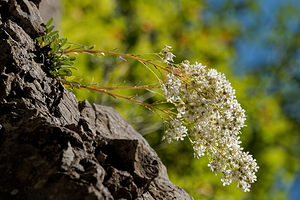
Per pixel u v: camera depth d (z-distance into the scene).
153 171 2.25
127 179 2.05
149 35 6.82
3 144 1.96
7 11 2.62
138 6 6.86
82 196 1.71
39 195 1.75
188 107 2.56
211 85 2.58
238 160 2.59
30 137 1.96
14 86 2.27
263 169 6.74
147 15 6.84
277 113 7.82
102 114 3.03
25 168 1.84
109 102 4.95
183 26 7.54
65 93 2.66
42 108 2.32
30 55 2.54
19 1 2.70
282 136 7.27
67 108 2.55
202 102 2.55
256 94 7.99
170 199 2.58
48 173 1.80
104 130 2.81
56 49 2.71
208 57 7.12
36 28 2.74
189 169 5.55
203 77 2.62
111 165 2.12
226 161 2.61
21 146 1.93
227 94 2.57
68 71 2.73
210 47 7.56
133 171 2.18
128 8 6.90
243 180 2.57
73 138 1.98
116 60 5.20
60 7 4.70
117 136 2.87
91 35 5.63
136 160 2.22
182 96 2.61
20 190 1.78
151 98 5.54
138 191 2.11
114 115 3.21
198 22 7.93
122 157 2.22
